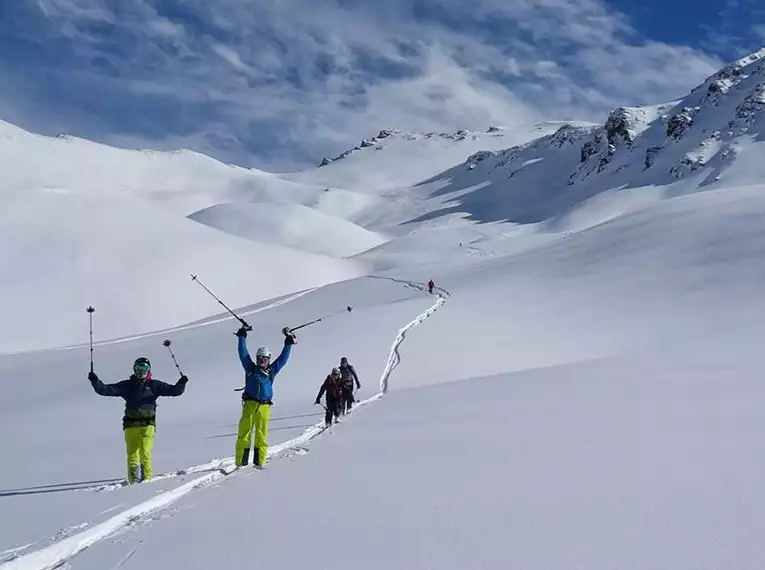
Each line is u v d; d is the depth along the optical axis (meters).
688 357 21.30
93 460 13.49
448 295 51.53
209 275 106.75
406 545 4.79
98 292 96.62
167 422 23.44
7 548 5.82
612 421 9.73
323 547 4.96
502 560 4.24
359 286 69.06
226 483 8.64
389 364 32.78
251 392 10.55
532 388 16.80
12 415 29.97
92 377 10.27
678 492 5.41
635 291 42.66
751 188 60.62
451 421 12.20
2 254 99.56
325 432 13.77
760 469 5.85
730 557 3.84
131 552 5.44
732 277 41.00
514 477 6.66
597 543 4.38
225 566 4.75
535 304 44.38
